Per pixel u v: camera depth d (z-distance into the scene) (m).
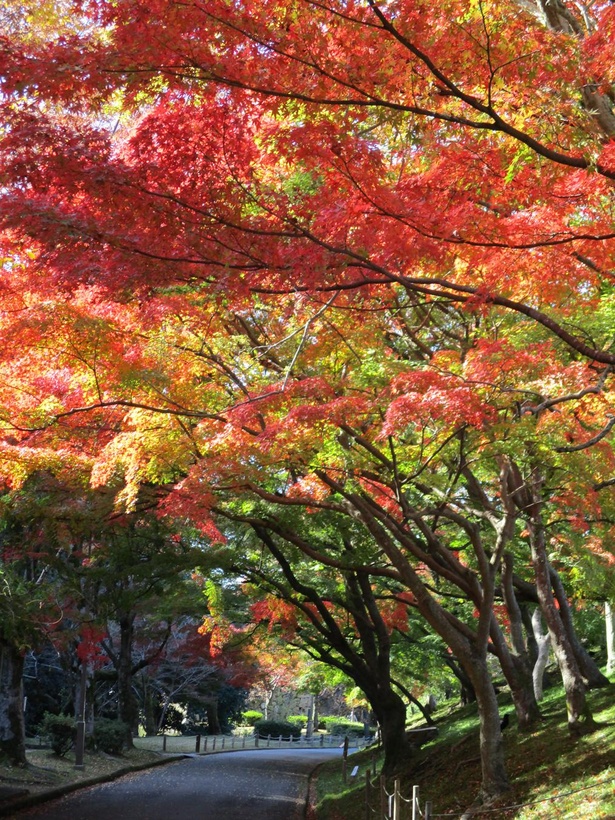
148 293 6.95
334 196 6.77
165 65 5.80
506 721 18.38
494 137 6.90
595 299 9.80
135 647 38.97
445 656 25.52
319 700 70.94
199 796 21.41
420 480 11.93
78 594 19.80
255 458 10.96
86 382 10.75
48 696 34.94
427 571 22.17
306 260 6.49
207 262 6.50
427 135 7.10
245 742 50.19
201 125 6.36
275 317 11.53
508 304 6.95
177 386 10.80
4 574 15.57
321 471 11.66
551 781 12.73
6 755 21.58
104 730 29.72
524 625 24.55
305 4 5.69
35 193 6.80
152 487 13.62
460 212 6.84
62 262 6.60
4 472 11.66
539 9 6.81
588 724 14.99
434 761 18.81
